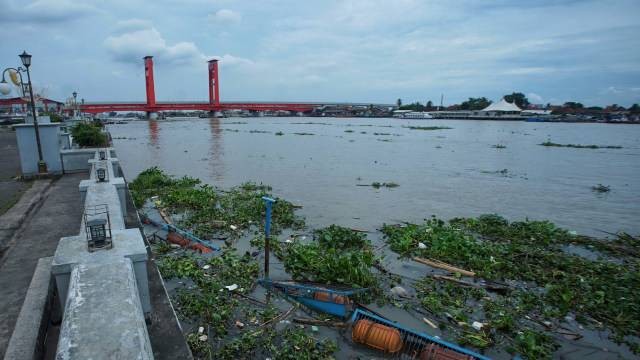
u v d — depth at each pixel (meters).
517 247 12.30
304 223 14.74
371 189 21.91
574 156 39.06
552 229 14.10
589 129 91.25
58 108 68.00
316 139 57.75
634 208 18.94
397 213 16.98
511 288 9.82
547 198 20.75
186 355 4.81
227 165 30.56
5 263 7.12
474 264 10.96
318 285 9.34
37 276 5.89
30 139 15.30
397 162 33.59
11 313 5.42
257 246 11.96
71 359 2.70
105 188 8.55
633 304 8.82
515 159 36.53
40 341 4.61
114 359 2.74
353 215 16.38
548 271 10.75
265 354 6.90
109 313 3.27
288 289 8.96
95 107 107.19
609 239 14.30
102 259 4.53
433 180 25.25
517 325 8.26
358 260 10.14
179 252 11.28
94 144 26.08
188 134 67.69
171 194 17.50
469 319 8.41
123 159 33.91
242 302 8.64
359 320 7.77
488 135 69.25
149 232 12.85
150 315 5.20
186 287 9.12
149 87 121.25
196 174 26.30
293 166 30.27
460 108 175.25
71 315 3.21
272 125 105.19
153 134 67.31
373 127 95.69
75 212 10.45
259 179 24.48
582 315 8.73
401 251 11.99
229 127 92.88
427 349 6.95
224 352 6.77
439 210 17.77
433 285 9.84
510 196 21.06
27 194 12.49
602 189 22.84
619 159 36.94
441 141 55.78
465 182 24.78
